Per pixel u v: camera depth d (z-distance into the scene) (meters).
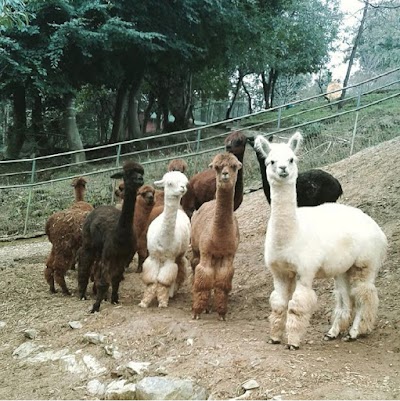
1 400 3.38
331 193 4.56
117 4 11.94
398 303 3.87
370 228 3.51
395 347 3.36
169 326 3.83
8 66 11.30
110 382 3.40
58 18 11.63
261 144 3.41
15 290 5.38
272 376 2.93
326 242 3.31
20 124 14.02
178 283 4.71
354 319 3.54
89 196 10.10
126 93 15.35
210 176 5.45
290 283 3.45
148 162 9.91
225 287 3.94
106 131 19.30
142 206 5.25
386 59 18.84
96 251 4.77
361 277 3.48
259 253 5.52
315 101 20.38
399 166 6.70
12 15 5.33
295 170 3.27
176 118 15.62
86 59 12.23
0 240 9.19
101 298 4.40
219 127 15.84
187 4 12.25
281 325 3.38
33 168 10.11
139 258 5.42
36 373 3.71
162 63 13.71
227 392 2.92
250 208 7.35
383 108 11.06
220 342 3.46
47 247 8.15
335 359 3.14
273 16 14.80
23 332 4.27
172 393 2.97
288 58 17.67
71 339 4.01
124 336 3.84
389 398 2.62
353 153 8.78
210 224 3.97
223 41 13.70
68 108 13.11
